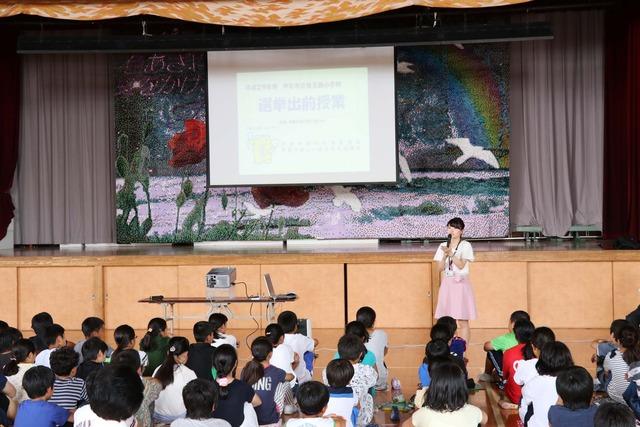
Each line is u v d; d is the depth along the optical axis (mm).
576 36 12766
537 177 12859
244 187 12922
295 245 12547
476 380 7727
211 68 12242
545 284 10516
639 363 5668
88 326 6992
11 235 13375
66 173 13484
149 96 13047
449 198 12680
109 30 13102
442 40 10648
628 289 10414
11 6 9734
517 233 13070
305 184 12203
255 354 5820
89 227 13453
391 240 12992
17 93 13156
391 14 12336
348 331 6535
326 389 4414
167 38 10883
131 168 13086
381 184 12102
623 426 3535
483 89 12617
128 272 10961
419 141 12719
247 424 5031
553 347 5176
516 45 12836
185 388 4504
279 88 12180
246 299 9102
